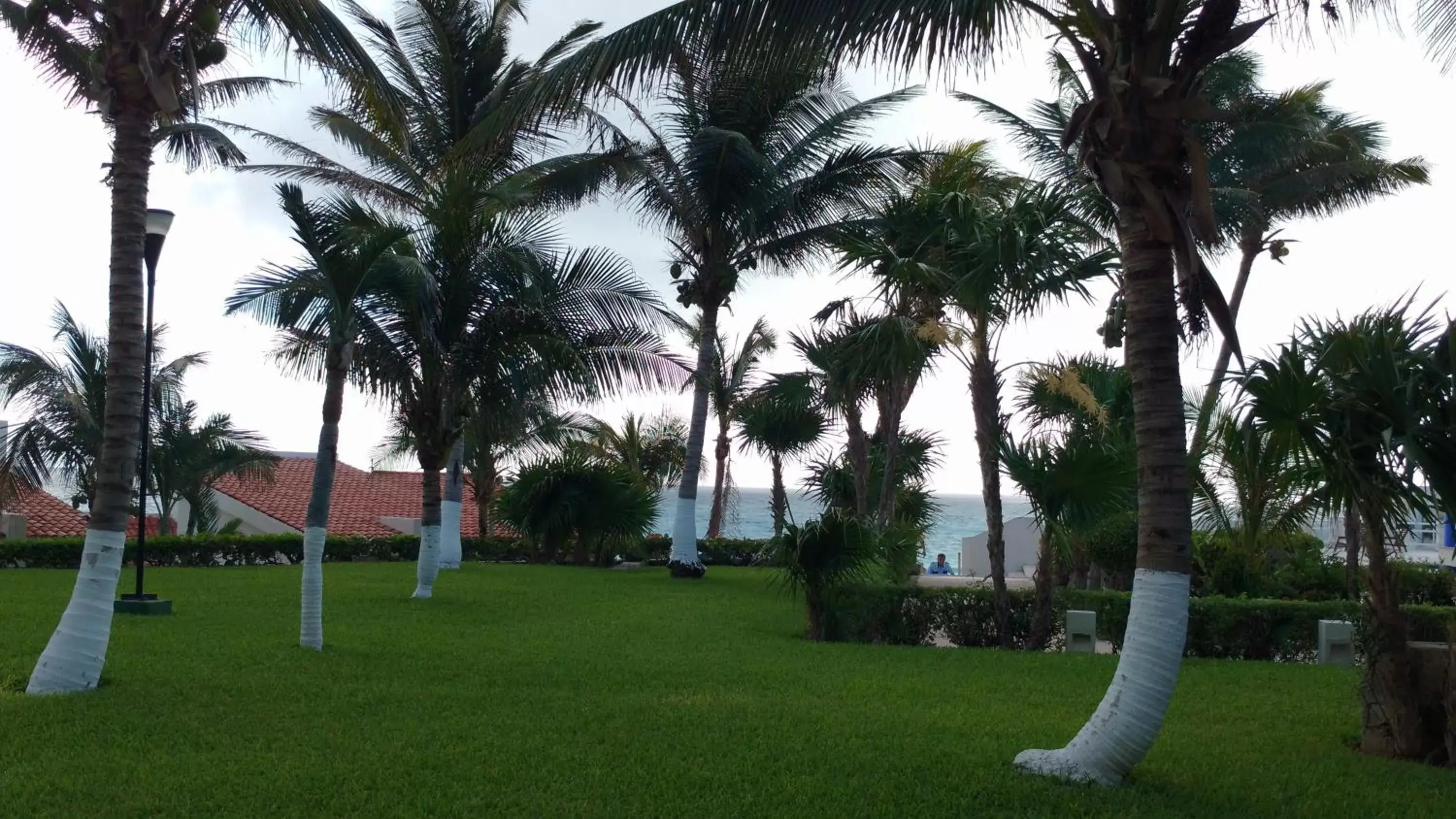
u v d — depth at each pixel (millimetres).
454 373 16828
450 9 22766
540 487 27094
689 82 8859
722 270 24016
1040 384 15109
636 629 14375
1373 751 8195
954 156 20859
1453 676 7734
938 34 7457
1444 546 17438
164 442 26891
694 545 24594
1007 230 12391
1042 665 11922
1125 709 6742
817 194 23781
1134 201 6695
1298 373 7395
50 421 24359
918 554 19906
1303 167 21969
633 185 23531
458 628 14008
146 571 22859
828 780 6754
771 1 7469
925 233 14617
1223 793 6734
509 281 16406
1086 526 13047
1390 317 7734
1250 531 8461
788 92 22344
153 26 9508
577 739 7648
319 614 11867
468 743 7465
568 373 16844
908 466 26203
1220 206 19641
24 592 17016
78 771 6609
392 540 28734
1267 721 9273
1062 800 6379
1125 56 6684
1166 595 6711
